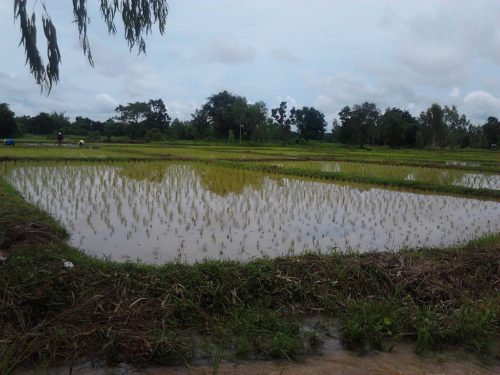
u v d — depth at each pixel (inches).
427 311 167.6
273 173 679.7
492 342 155.0
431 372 134.4
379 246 282.4
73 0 166.4
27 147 1135.0
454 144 2918.3
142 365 127.9
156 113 2933.1
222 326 154.2
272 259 212.8
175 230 297.7
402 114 3056.1
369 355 142.7
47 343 129.4
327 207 400.5
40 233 249.9
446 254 242.4
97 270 182.4
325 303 178.1
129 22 173.3
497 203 469.4
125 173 593.0
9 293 152.1
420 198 480.4
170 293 168.7
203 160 845.8
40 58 167.0
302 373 129.0
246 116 2586.1
